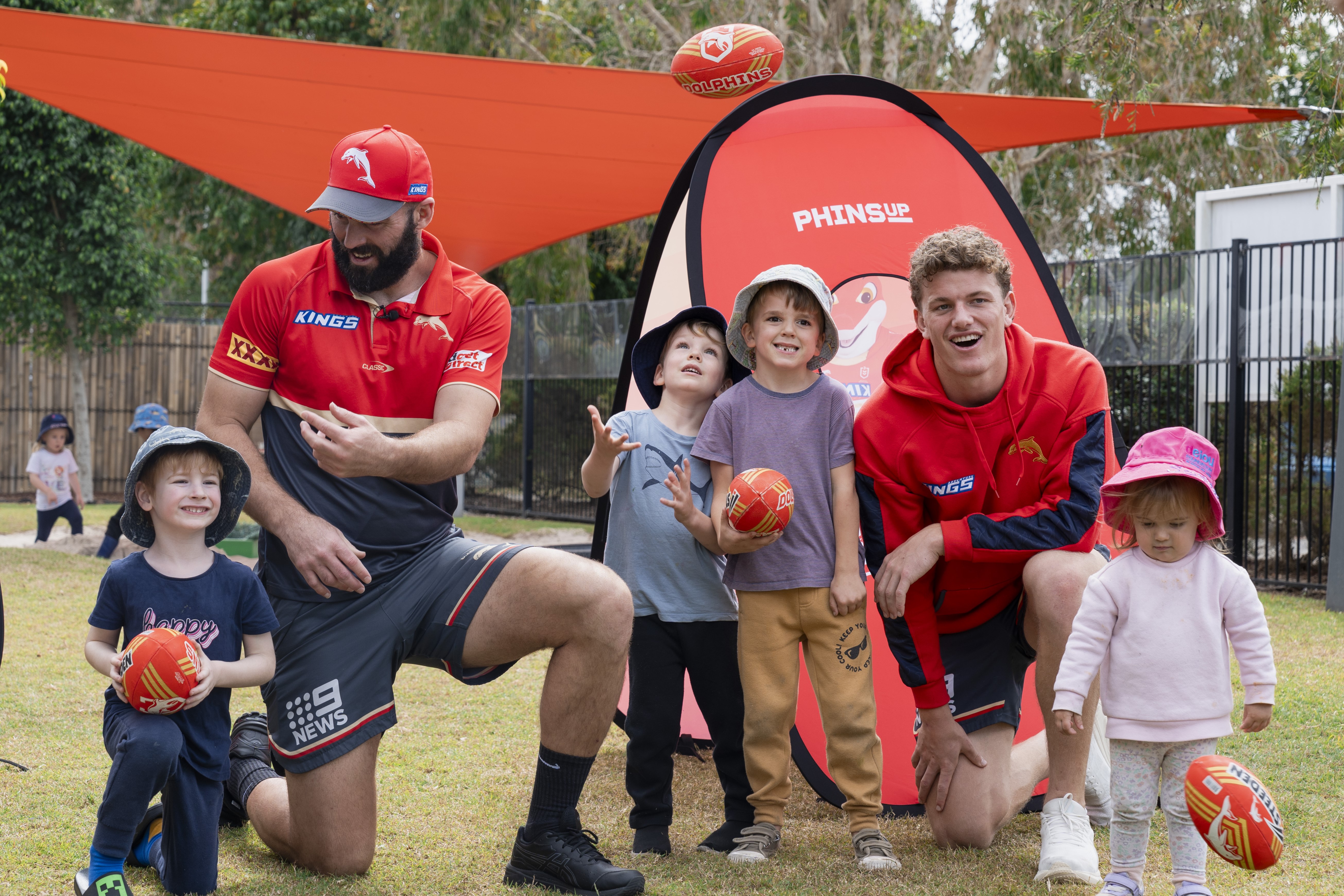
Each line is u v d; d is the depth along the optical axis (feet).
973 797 10.39
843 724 10.25
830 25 46.26
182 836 8.95
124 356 58.13
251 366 10.16
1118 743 9.12
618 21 50.21
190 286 86.07
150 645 8.50
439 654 10.07
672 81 20.83
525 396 48.52
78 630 20.80
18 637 20.06
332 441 9.29
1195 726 8.82
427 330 10.24
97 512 49.11
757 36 15.76
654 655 10.85
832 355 11.03
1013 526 10.09
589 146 23.98
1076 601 9.83
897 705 12.64
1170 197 49.67
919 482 10.41
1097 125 24.07
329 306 10.15
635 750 10.78
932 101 22.38
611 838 11.00
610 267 60.34
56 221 50.90
